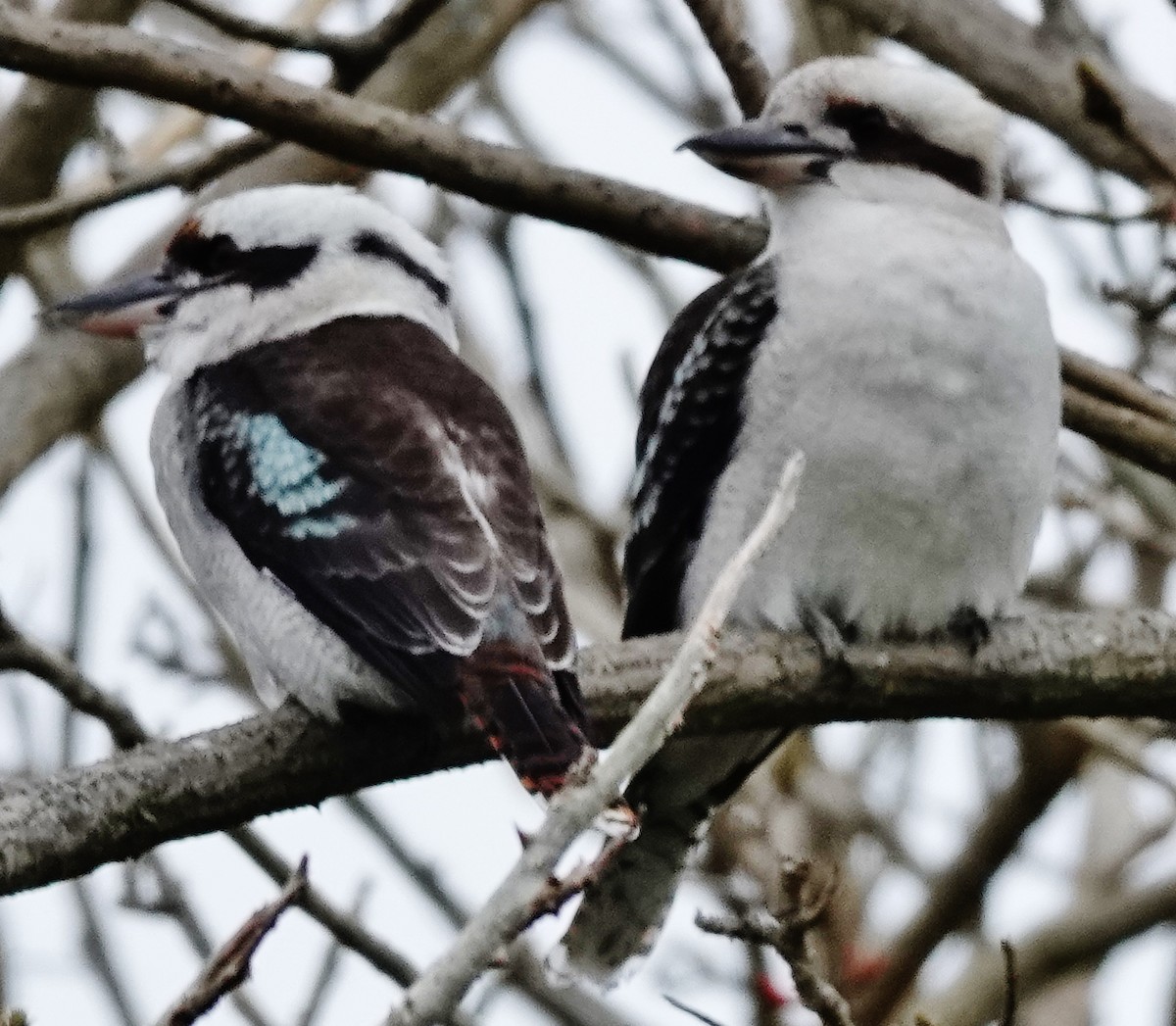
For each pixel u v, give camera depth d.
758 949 11.34
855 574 9.92
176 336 10.37
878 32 11.74
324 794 8.73
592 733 8.22
